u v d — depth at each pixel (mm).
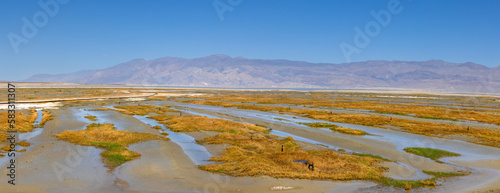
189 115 71562
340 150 38688
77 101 109250
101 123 56938
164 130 51125
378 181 26391
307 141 44312
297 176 27219
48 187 23703
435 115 76875
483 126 59344
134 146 38312
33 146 36688
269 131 52469
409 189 24469
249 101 127250
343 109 94688
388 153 36875
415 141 44156
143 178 26484
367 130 54031
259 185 24984
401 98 168875
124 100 123062
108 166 29688
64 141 39812
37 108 83125
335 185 25312
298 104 113625
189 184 25078
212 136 45781
